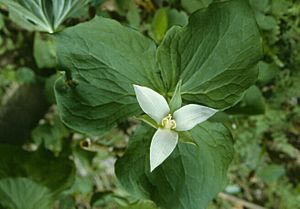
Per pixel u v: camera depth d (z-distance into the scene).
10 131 0.71
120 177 0.55
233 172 0.73
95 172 0.73
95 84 0.54
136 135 0.55
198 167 0.56
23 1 0.57
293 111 0.71
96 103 0.54
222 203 0.74
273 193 0.74
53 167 0.66
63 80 0.54
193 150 0.56
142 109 0.52
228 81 0.55
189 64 0.54
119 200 0.66
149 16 0.69
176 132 0.50
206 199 0.57
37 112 0.72
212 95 0.55
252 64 0.54
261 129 0.71
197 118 0.50
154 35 0.66
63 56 0.54
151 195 0.56
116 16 0.69
